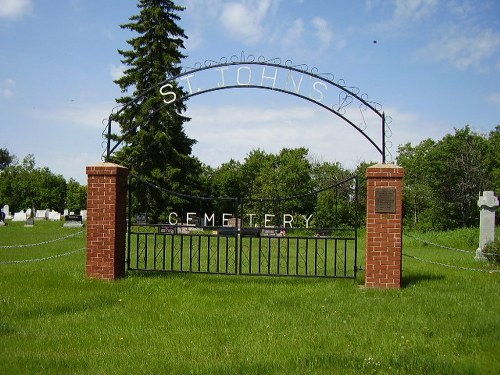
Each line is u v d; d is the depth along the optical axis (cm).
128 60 3469
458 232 2630
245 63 1057
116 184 1027
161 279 1034
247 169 5591
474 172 4512
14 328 664
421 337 637
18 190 7194
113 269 1016
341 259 1672
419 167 5216
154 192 3491
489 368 515
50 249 1738
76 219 3581
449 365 520
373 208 962
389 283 953
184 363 526
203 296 891
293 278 1068
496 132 5084
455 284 1021
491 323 692
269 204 4197
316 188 4616
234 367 511
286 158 5059
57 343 604
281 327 685
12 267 1204
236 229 1045
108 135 1077
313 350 579
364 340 620
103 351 574
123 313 759
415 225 4653
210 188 5238
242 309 791
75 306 795
